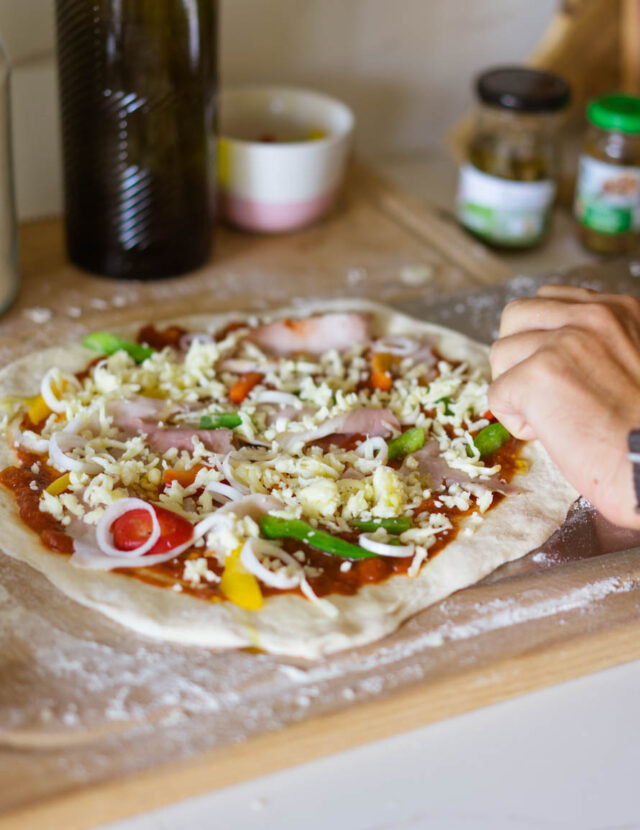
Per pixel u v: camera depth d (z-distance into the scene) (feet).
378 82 5.82
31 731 2.49
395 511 3.12
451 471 3.35
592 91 5.86
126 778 2.42
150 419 3.50
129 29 3.82
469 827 2.45
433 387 3.68
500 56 6.15
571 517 3.28
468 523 3.17
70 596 2.85
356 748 2.67
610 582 3.05
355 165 5.52
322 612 2.83
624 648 2.93
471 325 4.23
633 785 2.60
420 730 2.73
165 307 4.30
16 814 2.34
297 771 2.59
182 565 2.95
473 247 4.87
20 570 2.96
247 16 5.22
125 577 2.91
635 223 5.00
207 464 3.27
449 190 5.80
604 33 5.63
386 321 4.21
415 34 5.76
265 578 2.89
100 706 2.57
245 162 4.62
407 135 6.12
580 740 2.72
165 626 2.75
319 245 4.86
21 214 4.98
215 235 4.89
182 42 3.90
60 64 4.06
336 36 5.53
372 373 3.83
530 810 2.51
